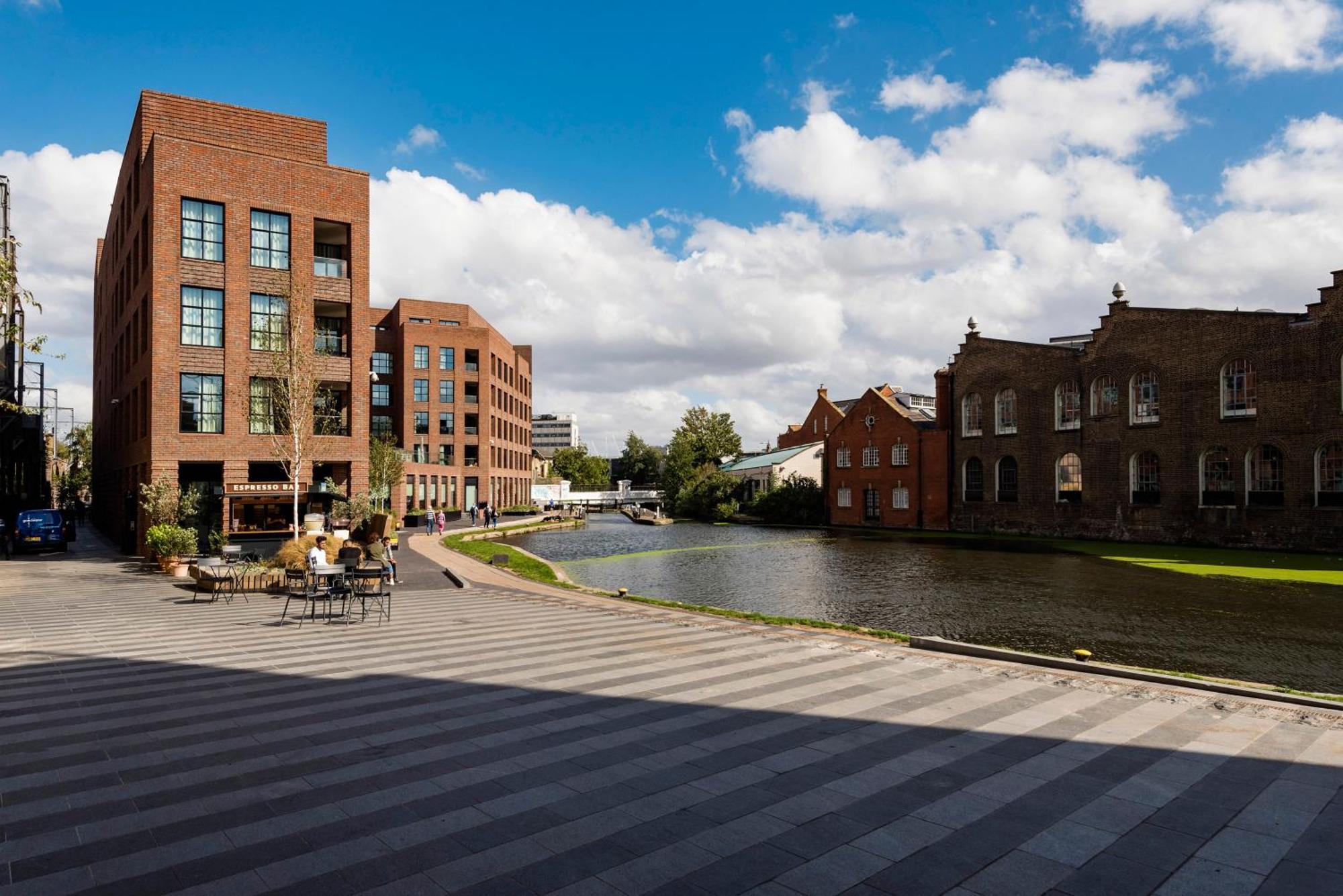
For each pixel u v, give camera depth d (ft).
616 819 17.90
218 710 26.89
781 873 15.46
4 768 21.11
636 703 27.86
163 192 95.45
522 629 44.21
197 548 85.05
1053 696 28.89
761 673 32.63
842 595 77.92
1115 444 141.28
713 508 269.44
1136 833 17.29
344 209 106.63
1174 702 28.07
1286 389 116.57
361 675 32.45
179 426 95.50
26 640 40.83
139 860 15.70
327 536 76.13
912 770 21.11
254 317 100.32
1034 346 158.51
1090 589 80.84
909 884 15.05
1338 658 47.62
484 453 238.48
